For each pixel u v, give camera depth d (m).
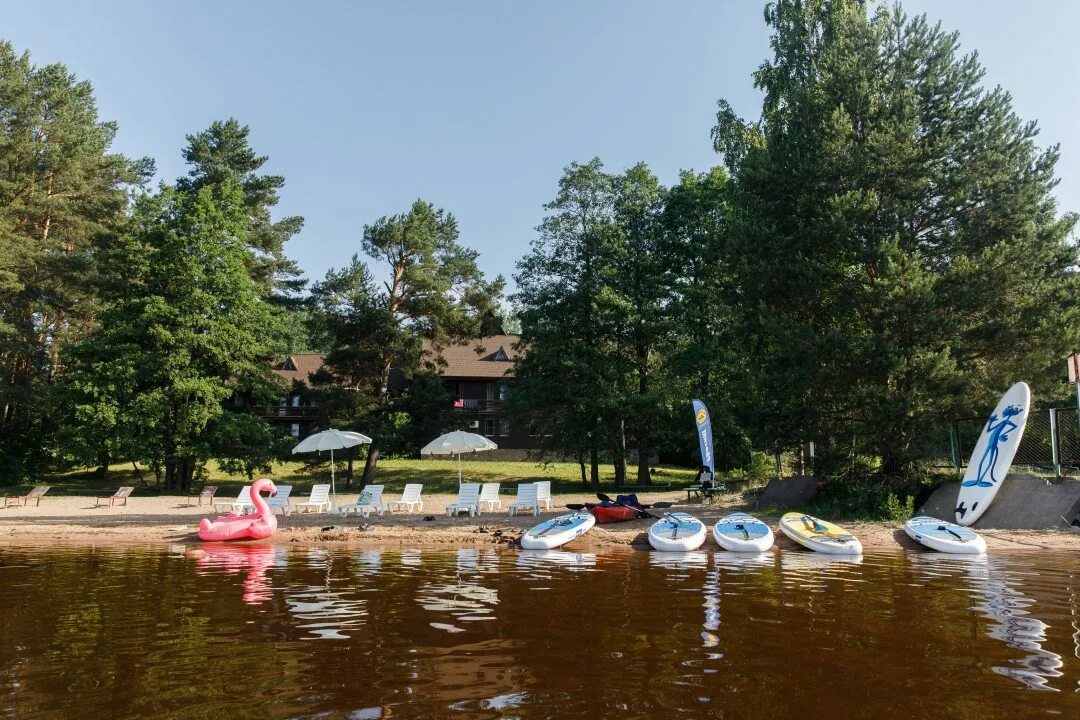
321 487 23.62
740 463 34.88
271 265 42.91
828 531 14.34
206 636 7.13
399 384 49.72
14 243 34.69
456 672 5.87
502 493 34.09
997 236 18.67
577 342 33.97
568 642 6.80
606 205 36.34
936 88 19.73
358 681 5.65
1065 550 13.02
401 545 15.23
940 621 7.57
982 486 16.50
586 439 34.16
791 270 19.36
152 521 20.53
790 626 7.39
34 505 26.64
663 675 5.76
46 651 6.59
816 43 26.48
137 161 46.75
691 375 32.88
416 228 37.66
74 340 41.28
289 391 38.81
